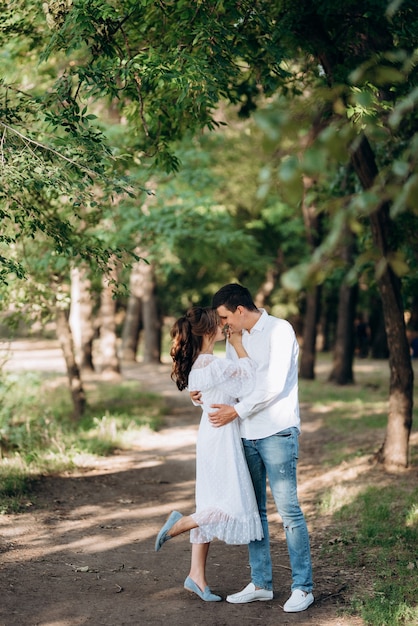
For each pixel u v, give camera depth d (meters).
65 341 12.68
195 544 4.44
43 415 10.55
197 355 4.43
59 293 9.68
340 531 5.90
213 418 4.30
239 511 4.26
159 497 7.35
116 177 5.43
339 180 9.41
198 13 6.07
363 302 29.09
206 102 6.61
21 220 5.62
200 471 4.38
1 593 4.39
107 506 6.84
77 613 4.11
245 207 21.84
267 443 4.29
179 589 4.62
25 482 7.36
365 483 7.39
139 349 39.78
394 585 4.54
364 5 6.30
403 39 6.13
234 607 4.30
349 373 18.34
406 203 1.86
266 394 4.21
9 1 6.14
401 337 8.02
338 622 4.04
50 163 5.31
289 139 1.91
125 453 9.84
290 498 4.29
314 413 13.54
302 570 4.28
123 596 4.45
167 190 14.27
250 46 6.30
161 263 17.27
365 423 11.78
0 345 10.21
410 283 9.44
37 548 5.38
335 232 1.84
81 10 5.39
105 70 5.70
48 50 5.66
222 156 19.83
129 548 5.53
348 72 6.48
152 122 7.46
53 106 5.88
